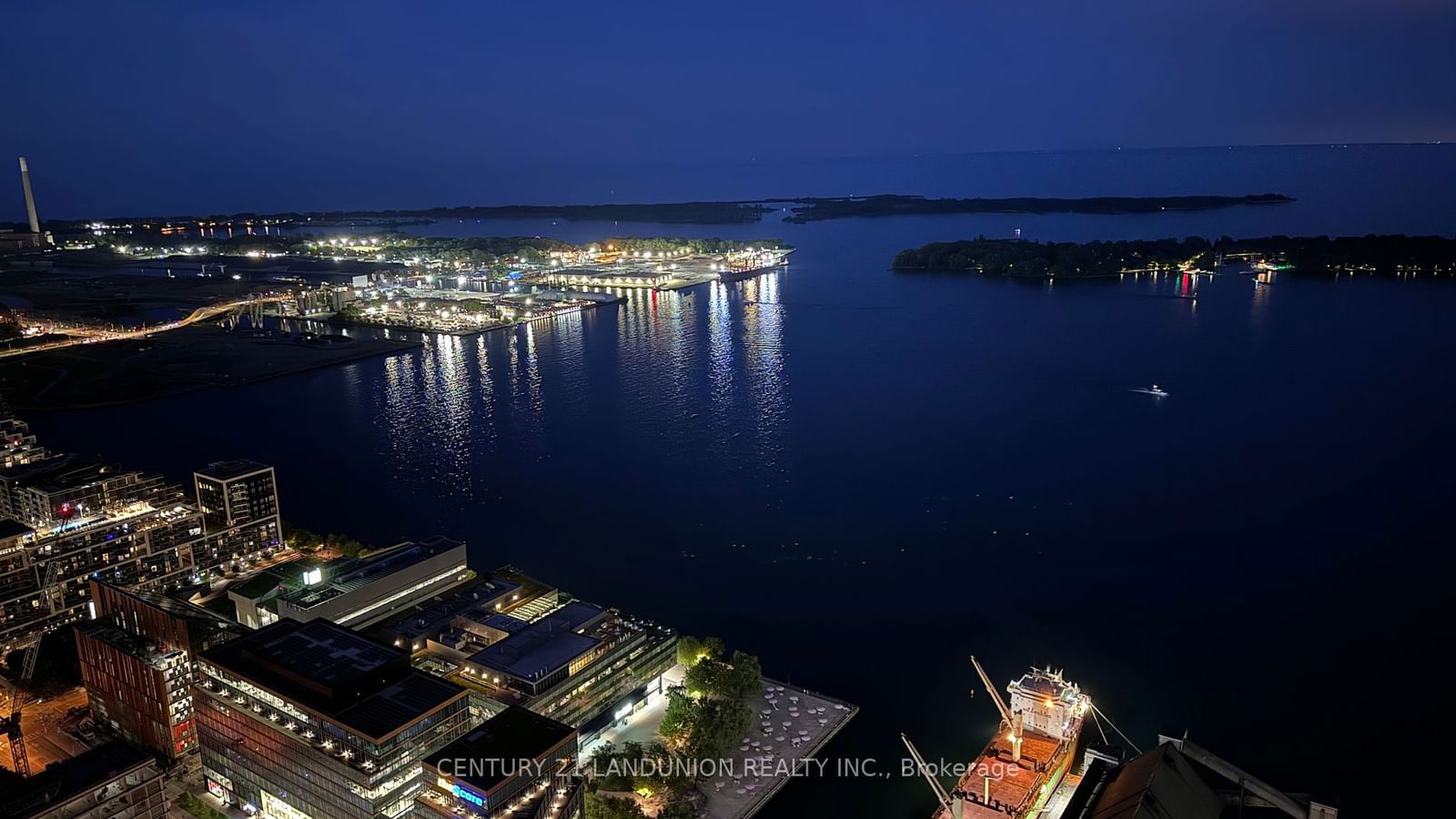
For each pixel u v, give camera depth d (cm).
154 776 18088
